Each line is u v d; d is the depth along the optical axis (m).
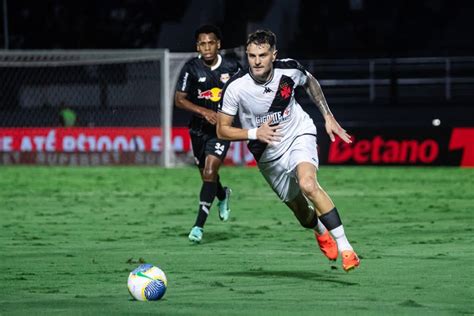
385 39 73.69
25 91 56.03
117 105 55.31
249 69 15.97
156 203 31.88
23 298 13.55
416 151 47.53
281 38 71.31
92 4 69.25
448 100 62.31
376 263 17.36
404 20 73.94
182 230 24.08
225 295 13.66
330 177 42.38
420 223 25.06
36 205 31.39
